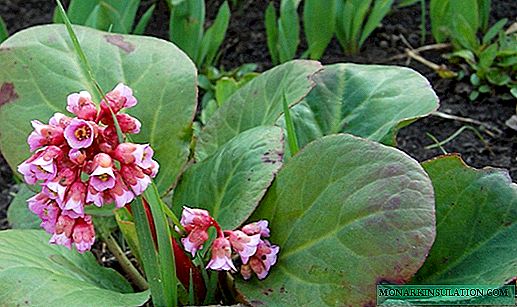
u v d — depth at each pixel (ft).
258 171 3.21
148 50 3.69
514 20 5.05
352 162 3.00
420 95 3.47
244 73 4.92
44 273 3.05
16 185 4.61
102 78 3.62
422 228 2.81
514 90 4.45
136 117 3.58
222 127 3.65
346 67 3.69
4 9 5.66
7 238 3.27
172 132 3.58
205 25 5.40
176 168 3.55
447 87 4.70
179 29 4.82
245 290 3.12
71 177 2.79
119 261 3.73
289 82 3.52
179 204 3.49
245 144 3.31
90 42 3.68
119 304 2.95
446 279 3.12
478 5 4.87
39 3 5.70
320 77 3.67
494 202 3.15
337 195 3.00
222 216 3.25
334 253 2.96
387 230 2.85
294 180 3.16
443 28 4.85
